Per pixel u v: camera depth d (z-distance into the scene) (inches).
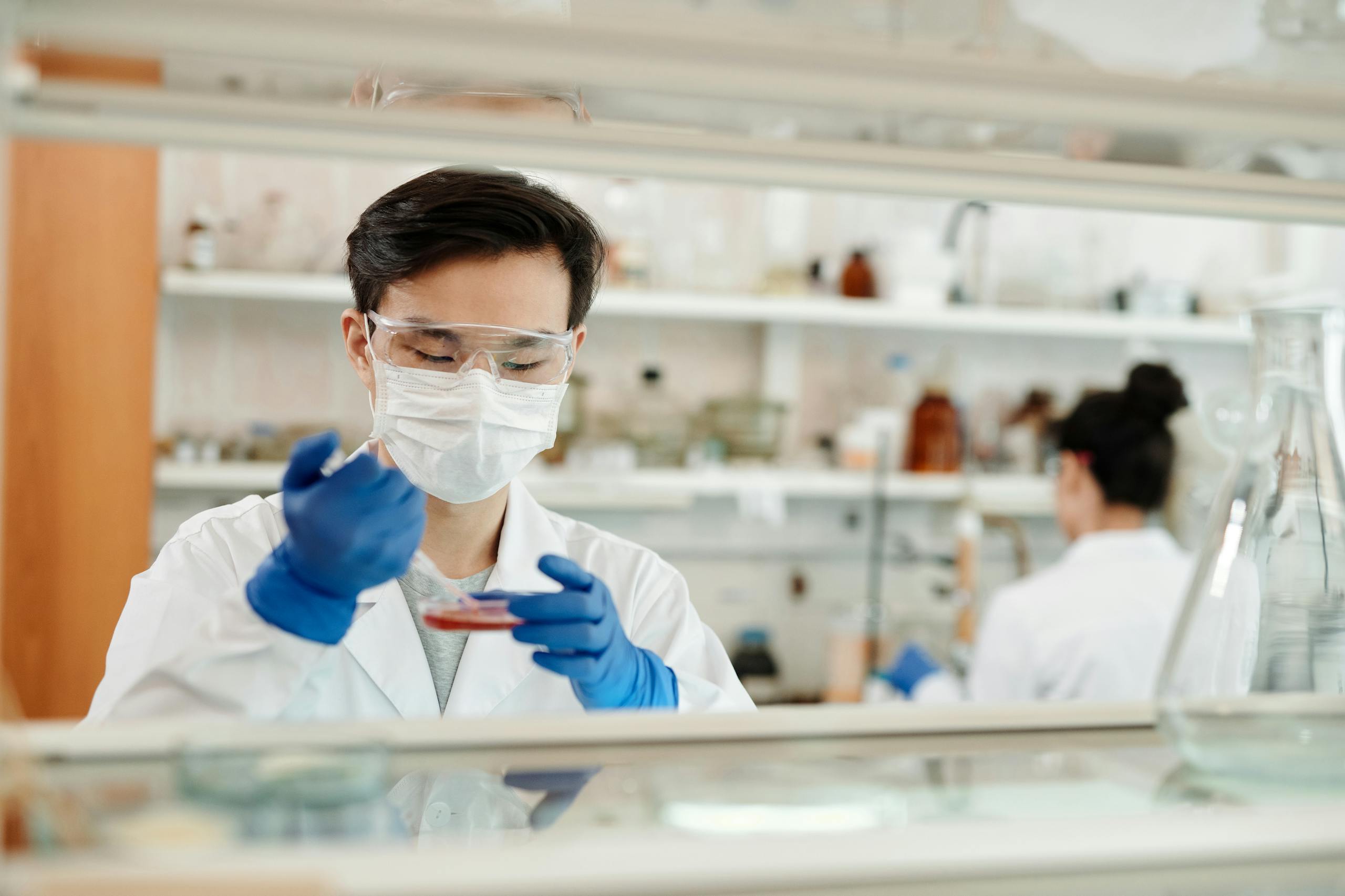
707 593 136.0
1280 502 30.3
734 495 135.6
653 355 133.2
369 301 49.4
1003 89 25.4
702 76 24.2
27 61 22.7
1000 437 139.2
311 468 37.4
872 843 22.9
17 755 24.6
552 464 123.1
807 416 137.0
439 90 26.0
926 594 139.0
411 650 51.2
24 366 98.2
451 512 53.7
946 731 31.1
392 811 24.3
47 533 98.9
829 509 138.1
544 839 22.8
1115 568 90.9
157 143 23.7
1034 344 142.3
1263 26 25.6
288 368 123.4
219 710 37.8
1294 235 143.8
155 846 21.5
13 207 97.5
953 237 135.6
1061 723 32.0
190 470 112.0
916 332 139.3
